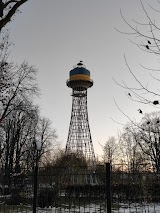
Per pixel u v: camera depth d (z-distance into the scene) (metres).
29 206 9.63
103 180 9.14
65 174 9.02
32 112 31.06
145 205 9.05
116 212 9.42
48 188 9.98
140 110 5.20
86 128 47.12
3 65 20.66
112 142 45.59
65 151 44.97
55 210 9.74
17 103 28.38
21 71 27.58
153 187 8.88
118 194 9.01
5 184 9.80
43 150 43.69
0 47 17.73
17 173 9.90
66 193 9.74
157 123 8.09
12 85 22.77
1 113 27.52
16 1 7.89
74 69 45.94
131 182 8.83
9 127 35.62
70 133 46.75
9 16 7.62
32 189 9.53
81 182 9.44
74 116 47.41
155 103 5.06
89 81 45.56
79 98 47.78
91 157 44.47
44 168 9.55
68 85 46.84
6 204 9.66
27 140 39.12
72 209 10.18
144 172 8.54
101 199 9.30
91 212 9.38
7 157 34.31
